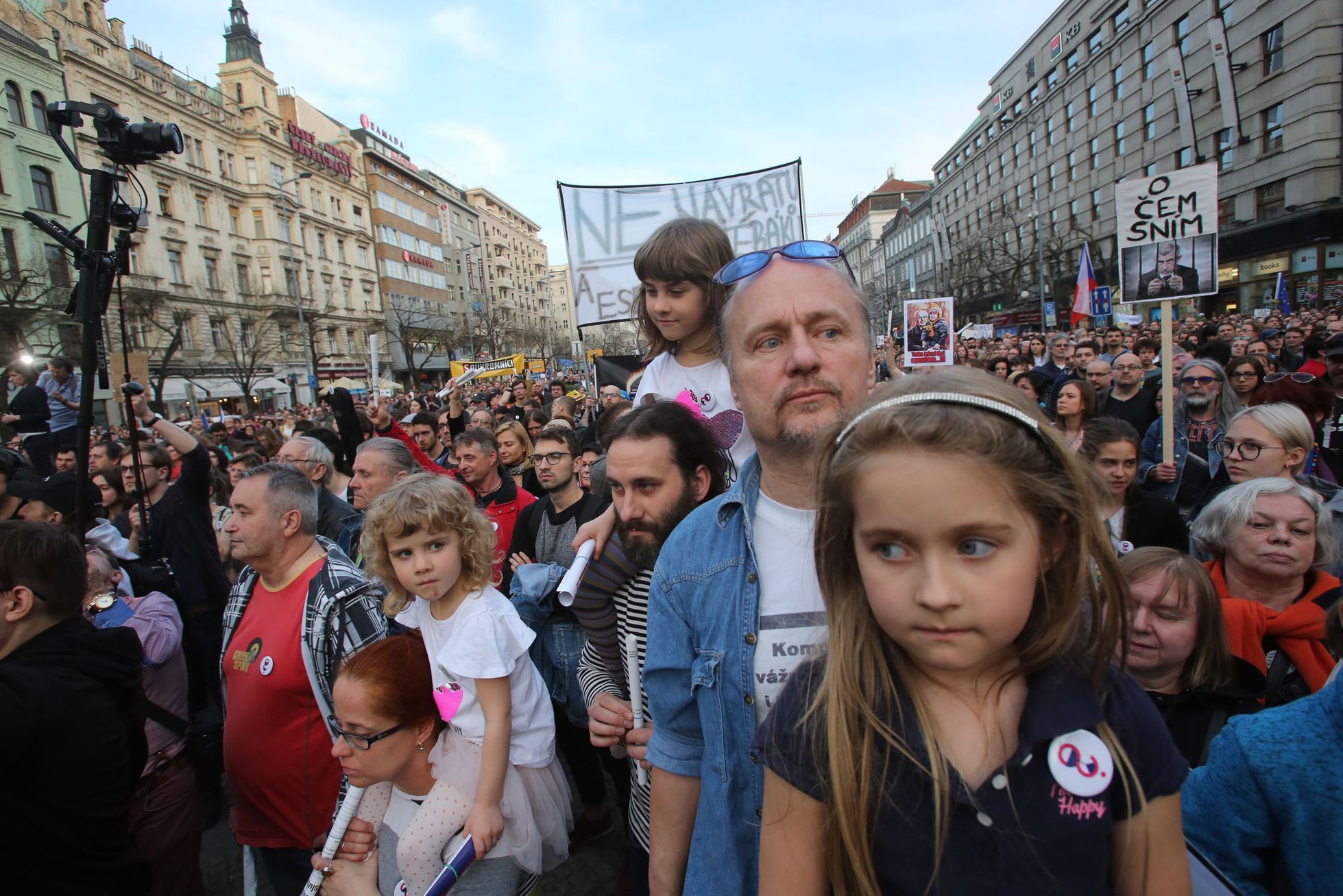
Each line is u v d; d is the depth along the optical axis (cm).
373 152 5162
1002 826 86
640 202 397
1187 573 183
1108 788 86
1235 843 134
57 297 2262
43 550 198
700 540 139
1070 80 4134
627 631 196
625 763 291
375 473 347
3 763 173
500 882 195
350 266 4816
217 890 304
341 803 207
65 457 639
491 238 7869
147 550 359
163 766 259
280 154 4078
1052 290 4009
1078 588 86
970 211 5750
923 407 85
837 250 127
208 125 3575
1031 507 82
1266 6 2714
